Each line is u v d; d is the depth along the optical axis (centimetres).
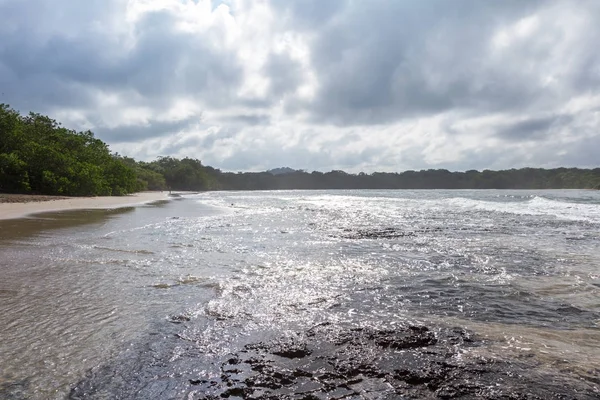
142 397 284
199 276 678
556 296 557
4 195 3189
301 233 1312
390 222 1689
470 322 448
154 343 386
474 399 278
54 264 764
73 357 352
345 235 1261
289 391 292
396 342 386
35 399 280
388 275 694
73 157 4531
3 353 359
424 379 309
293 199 4928
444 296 559
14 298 537
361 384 302
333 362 341
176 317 465
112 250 933
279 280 654
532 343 382
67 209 2316
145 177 9256
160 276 677
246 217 2002
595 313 481
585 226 1453
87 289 587
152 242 1077
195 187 12381
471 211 2286
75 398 282
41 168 3784
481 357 348
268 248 993
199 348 374
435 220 1764
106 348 373
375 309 500
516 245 1029
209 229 1421
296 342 388
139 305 511
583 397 277
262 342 388
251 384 303
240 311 489
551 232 1293
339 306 513
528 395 282
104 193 4706
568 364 332
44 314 471
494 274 700
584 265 772
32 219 1670
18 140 3891
